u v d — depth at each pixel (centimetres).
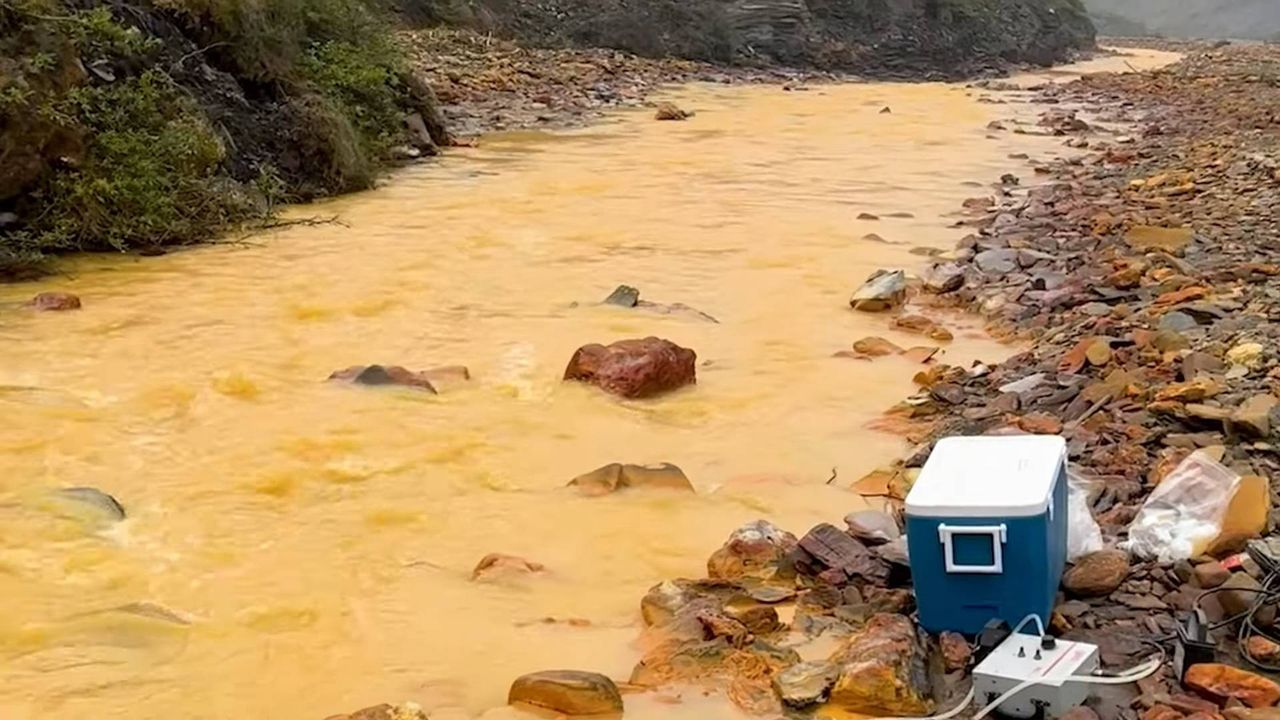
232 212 1359
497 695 473
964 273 1112
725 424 767
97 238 1230
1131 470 628
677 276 1134
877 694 444
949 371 845
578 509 643
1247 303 902
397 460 707
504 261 1190
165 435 743
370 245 1266
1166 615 486
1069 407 739
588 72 3056
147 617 529
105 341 933
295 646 510
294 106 1588
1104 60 5325
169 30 1527
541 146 2012
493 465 702
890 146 2078
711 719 449
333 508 644
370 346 920
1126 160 1844
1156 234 1173
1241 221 1245
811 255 1220
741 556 564
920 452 700
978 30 4616
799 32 4084
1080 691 429
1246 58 4128
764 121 2459
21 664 494
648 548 599
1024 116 2641
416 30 3148
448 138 1988
